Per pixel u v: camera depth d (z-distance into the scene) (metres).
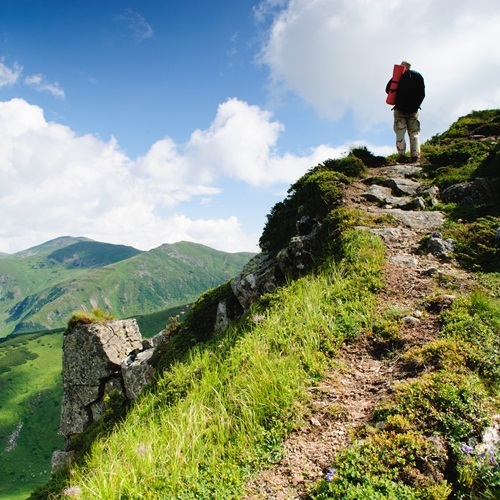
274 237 16.20
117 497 5.71
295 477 5.20
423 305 8.30
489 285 8.55
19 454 154.12
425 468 4.65
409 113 17.34
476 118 23.17
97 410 18.84
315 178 15.63
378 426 5.43
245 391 7.02
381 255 10.50
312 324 8.48
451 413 5.21
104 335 19.86
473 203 12.83
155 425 8.04
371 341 7.87
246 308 13.96
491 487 4.45
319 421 6.16
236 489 5.24
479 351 6.38
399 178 15.78
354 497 4.36
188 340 15.21
